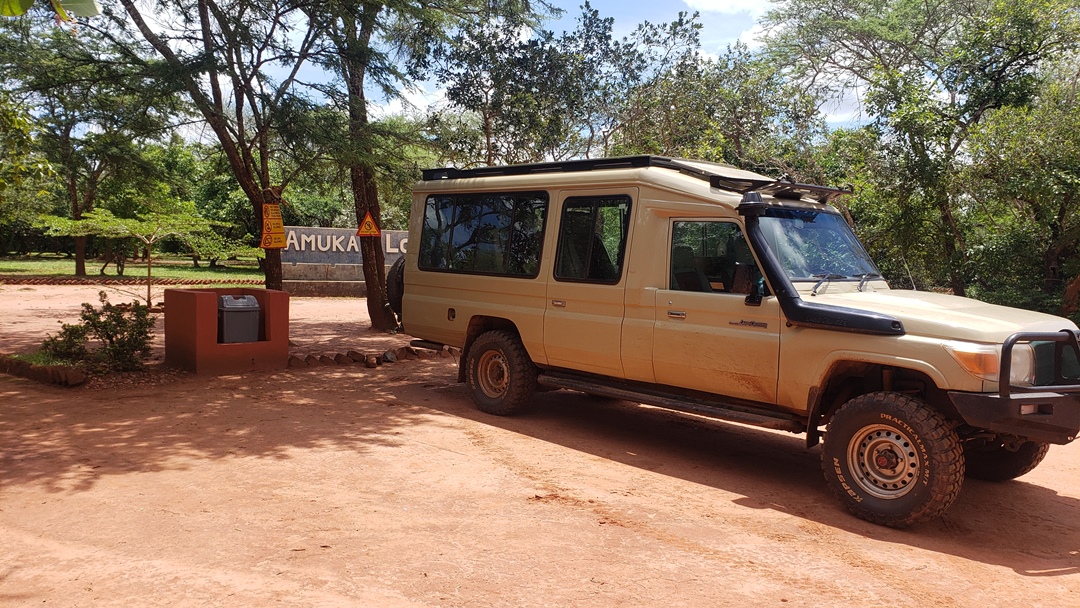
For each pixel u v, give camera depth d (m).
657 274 6.86
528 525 5.01
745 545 4.85
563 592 4.02
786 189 6.70
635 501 5.64
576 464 6.60
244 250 20.31
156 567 4.15
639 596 4.02
